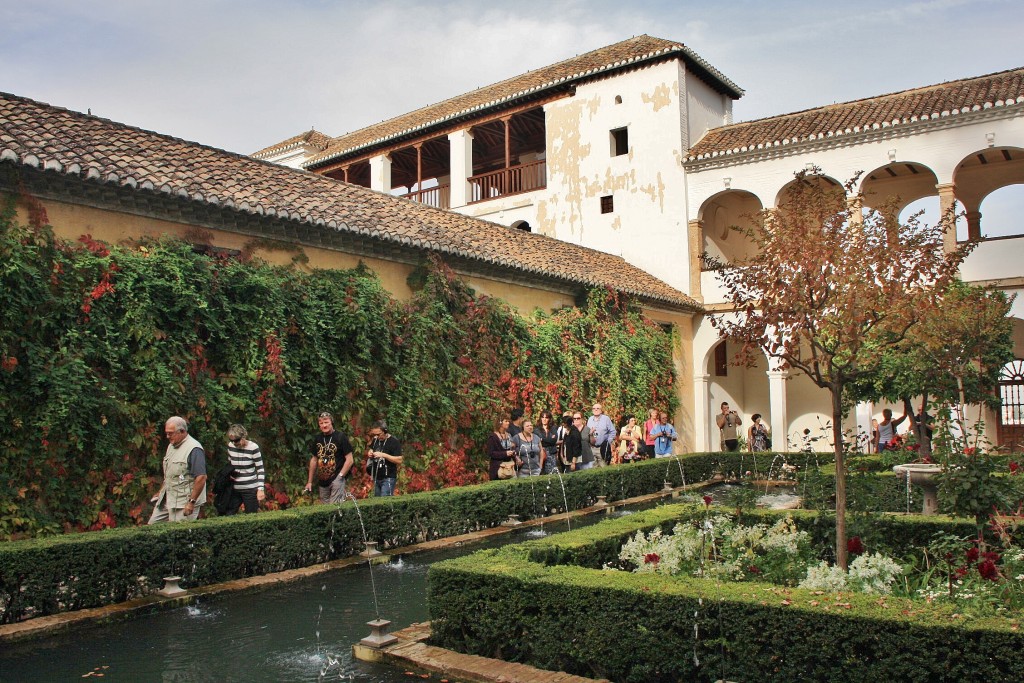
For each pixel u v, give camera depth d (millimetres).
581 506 13547
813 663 4340
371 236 13227
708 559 6484
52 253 9125
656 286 22375
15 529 8414
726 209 25922
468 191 26281
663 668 4680
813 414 23734
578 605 4965
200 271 10539
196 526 7555
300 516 8523
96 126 11883
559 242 21703
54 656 5574
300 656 5555
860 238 6516
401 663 5289
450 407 14289
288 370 11383
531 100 25844
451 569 5531
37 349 8734
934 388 12969
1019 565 5523
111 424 9312
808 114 23172
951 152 19516
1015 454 10742
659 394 21406
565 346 18031
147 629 6266
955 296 12859
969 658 3955
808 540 6887
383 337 13094
